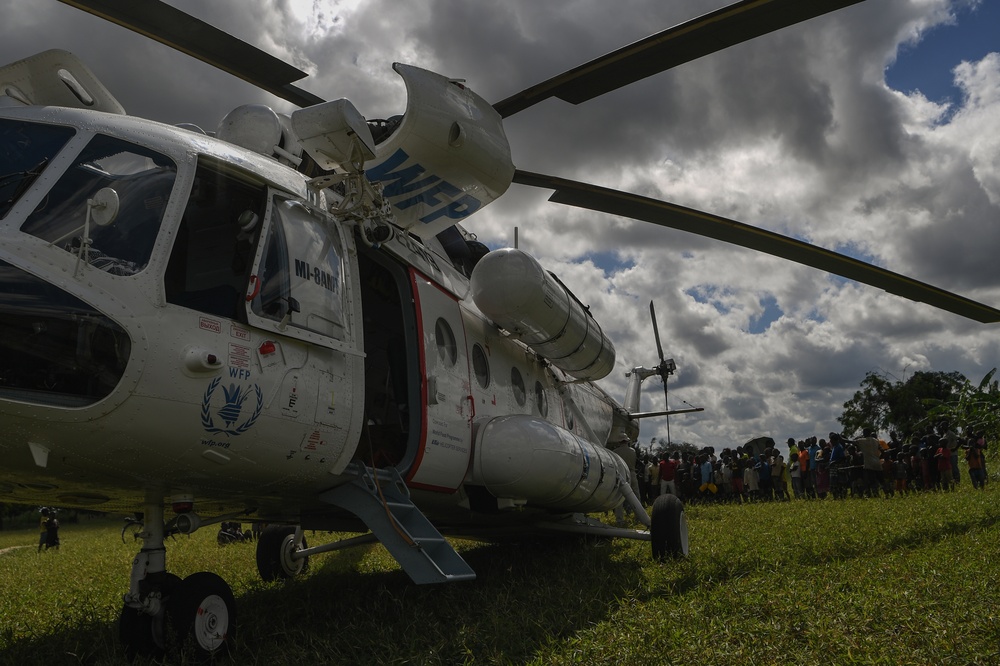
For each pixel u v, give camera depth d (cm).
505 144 592
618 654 368
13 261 340
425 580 428
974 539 636
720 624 406
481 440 605
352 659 404
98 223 354
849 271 748
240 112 535
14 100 454
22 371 333
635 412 1488
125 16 486
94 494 428
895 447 1576
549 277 680
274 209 446
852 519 873
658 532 720
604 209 684
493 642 409
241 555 1010
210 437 386
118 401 349
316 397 440
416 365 548
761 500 1689
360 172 495
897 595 436
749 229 678
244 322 402
